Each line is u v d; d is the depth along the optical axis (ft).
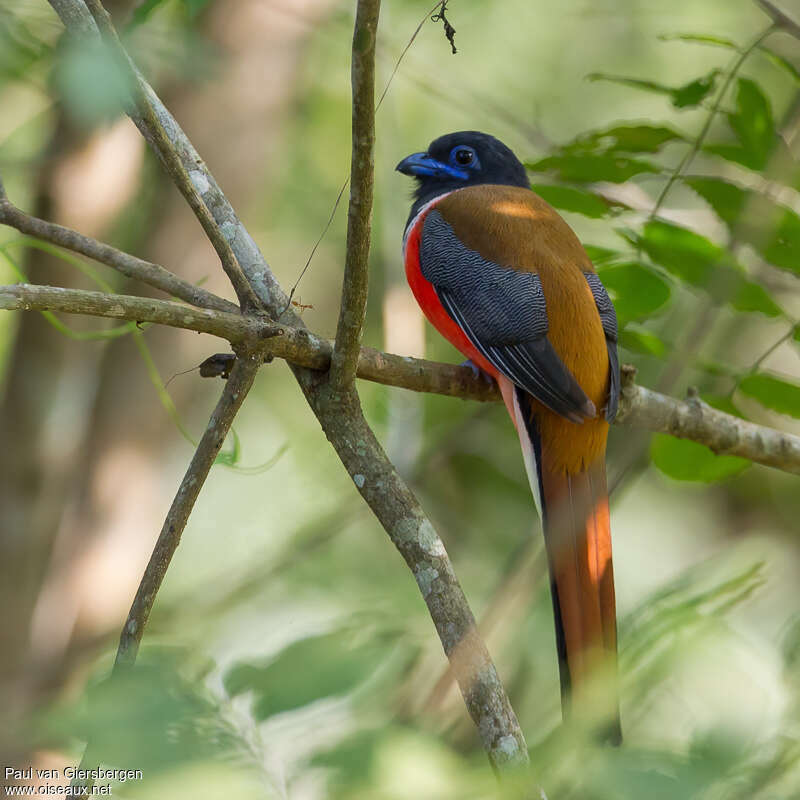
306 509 48.01
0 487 41.11
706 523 46.62
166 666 8.26
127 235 42.11
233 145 41.37
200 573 45.62
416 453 39.91
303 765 7.73
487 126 51.03
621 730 9.80
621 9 52.54
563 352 26.05
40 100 42.42
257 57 41.09
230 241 22.61
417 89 50.44
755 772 8.91
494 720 16.12
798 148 28.89
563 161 26.07
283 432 49.60
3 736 7.90
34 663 41.39
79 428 42.22
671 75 52.54
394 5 45.98
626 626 10.68
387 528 19.31
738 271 25.90
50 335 41.11
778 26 25.18
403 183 43.32
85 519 42.16
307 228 51.26
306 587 35.04
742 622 13.79
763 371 27.27
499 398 27.48
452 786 7.89
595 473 25.77
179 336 42.52
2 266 43.52
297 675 8.04
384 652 8.38
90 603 42.09
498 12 52.13
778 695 9.91
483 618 23.63
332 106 51.13
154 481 43.06
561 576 23.57
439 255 28.37
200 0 27.48
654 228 26.05
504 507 44.09
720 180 25.59
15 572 40.98
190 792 7.46
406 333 40.04
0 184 20.56
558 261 27.14
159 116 23.52
